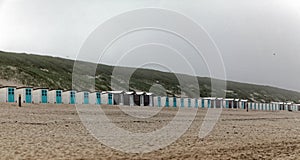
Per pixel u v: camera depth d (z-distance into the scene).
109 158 20.16
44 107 56.16
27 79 103.00
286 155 23.06
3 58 116.12
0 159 18.72
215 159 20.75
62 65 135.12
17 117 40.38
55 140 25.81
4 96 63.41
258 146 26.38
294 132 38.59
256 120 56.66
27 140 25.20
